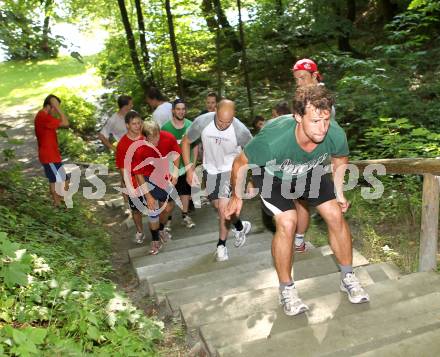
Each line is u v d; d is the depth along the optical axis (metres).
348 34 13.52
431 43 12.41
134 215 6.38
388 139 6.52
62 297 3.41
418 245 4.93
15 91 19.17
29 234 5.07
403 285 3.65
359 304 3.45
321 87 3.01
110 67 16.92
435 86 8.66
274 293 3.82
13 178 7.21
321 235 5.66
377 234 5.41
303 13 13.16
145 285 4.94
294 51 15.70
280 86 13.98
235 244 5.44
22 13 5.37
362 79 8.23
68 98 15.74
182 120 6.46
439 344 2.83
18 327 3.09
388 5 14.53
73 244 5.49
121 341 3.18
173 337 3.66
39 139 7.11
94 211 7.97
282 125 3.20
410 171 4.04
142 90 14.90
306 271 4.38
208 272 4.76
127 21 13.98
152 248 5.95
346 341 3.00
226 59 14.99
